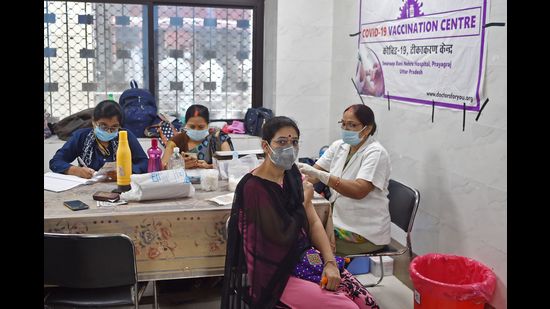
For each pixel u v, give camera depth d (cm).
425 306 242
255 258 201
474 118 256
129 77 450
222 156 279
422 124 303
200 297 281
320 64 437
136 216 211
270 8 441
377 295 301
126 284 201
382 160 271
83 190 242
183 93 463
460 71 265
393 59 334
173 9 447
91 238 188
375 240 272
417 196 265
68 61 435
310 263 206
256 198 202
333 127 441
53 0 422
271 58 443
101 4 432
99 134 269
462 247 269
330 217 235
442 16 279
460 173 269
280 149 204
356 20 388
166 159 304
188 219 216
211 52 461
